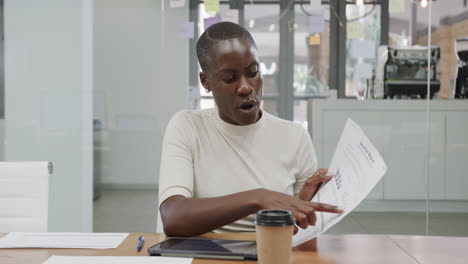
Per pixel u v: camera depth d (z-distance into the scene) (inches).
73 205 108.3
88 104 109.2
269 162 37.1
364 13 104.8
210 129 37.3
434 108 103.2
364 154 26.4
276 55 105.7
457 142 102.8
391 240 29.3
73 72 109.0
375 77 105.0
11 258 24.7
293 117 106.1
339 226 99.6
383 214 101.8
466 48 102.3
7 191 41.9
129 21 108.0
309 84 105.8
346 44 105.0
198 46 33.0
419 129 103.3
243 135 36.8
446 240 29.4
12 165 42.4
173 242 27.1
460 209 101.9
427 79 104.2
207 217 27.2
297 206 25.2
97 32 108.6
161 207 30.7
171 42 107.6
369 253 26.2
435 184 102.5
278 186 36.8
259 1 105.3
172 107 108.3
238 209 26.5
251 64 30.5
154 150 109.0
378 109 103.6
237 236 29.2
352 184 25.8
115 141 109.0
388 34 104.7
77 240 28.8
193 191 36.3
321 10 105.0
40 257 25.0
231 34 30.9
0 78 108.8
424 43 104.3
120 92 108.7
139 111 108.7
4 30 108.7
